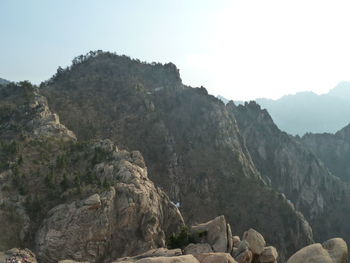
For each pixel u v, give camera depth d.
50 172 79.88
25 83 136.62
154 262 23.34
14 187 74.75
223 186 143.50
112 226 71.19
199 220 127.88
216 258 29.28
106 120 151.50
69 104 152.00
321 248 26.44
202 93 188.25
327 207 199.25
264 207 136.38
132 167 84.75
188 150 155.75
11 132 102.62
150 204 77.88
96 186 76.50
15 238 66.00
